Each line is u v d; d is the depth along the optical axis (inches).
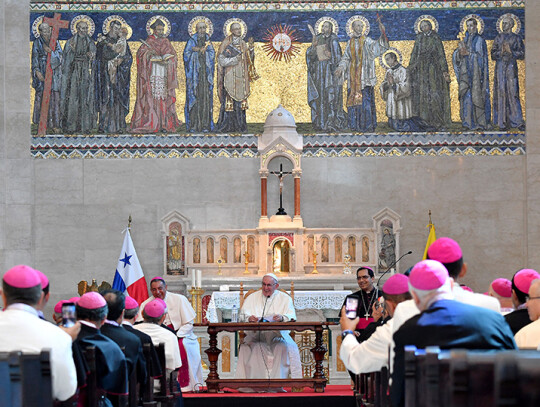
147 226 738.2
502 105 743.7
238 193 742.5
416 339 216.4
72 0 749.9
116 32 749.3
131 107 745.6
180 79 749.9
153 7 753.6
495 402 170.4
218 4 755.4
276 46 753.6
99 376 291.0
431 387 191.3
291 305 518.3
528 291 320.2
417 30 751.1
